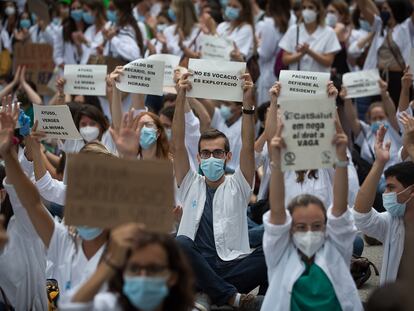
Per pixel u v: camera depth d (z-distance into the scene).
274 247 5.49
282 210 5.39
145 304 4.40
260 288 6.99
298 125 5.22
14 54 13.04
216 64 7.20
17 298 6.15
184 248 6.54
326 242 5.52
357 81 10.17
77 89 9.38
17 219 6.05
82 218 4.78
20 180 5.43
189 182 7.01
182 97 7.14
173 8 12.55
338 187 5.38
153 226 4.76
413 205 6.27
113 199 4.78
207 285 6.58
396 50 11.98
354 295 5.48
